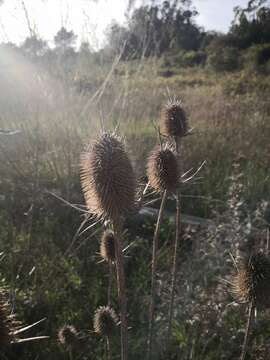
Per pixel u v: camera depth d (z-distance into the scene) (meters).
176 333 3.82
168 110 3.40
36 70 6.62
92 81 7.17
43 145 6.40
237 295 2.73
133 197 2.14
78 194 6.02
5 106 6.62
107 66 7.27
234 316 3.97
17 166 6.17
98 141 2.23
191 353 3.49
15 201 5.91
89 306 4.27
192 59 30.55
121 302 2.03
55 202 5.83
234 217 4.85
